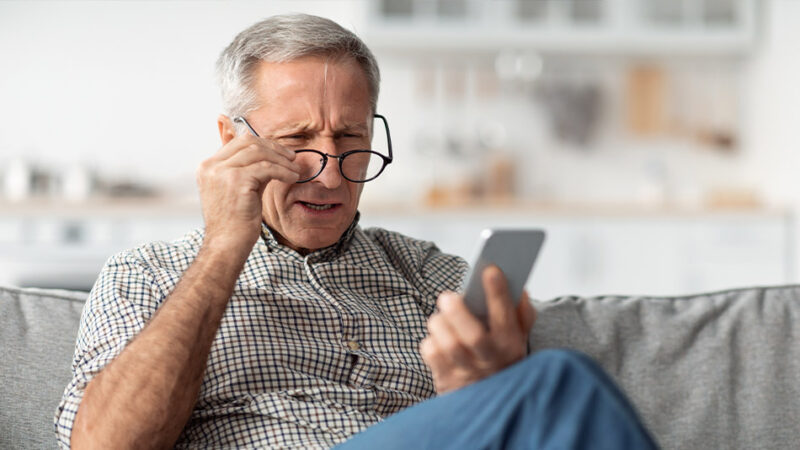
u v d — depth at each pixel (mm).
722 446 1427
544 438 831
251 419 1252
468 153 4770
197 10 4633
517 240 946
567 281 4133
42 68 4566
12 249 3873
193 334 1151
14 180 4203
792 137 4230
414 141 4762
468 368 961
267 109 1357
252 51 1372
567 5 4516
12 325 1419
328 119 1347
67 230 3898
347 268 1400
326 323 1332
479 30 4480
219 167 1213
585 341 1495
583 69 4832
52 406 1367
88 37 4586
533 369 850
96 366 1217
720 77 4840
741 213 4137
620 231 4137
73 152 4582
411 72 4773
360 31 4438
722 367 1476
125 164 4602
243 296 1305
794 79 4215
